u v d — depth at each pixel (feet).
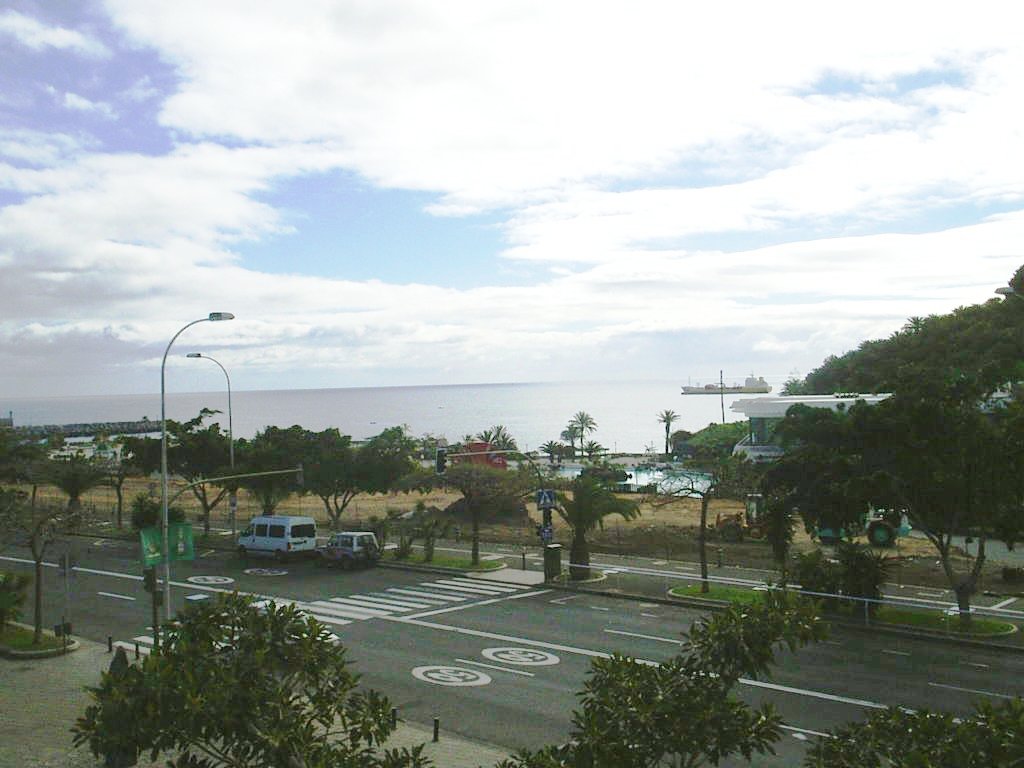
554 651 87.45
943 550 94.38
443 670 80.74
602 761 30.42
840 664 80.59
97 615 109.19
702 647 34.99
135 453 190.39
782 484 100.68
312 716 35.17
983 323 261.03
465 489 143.43
